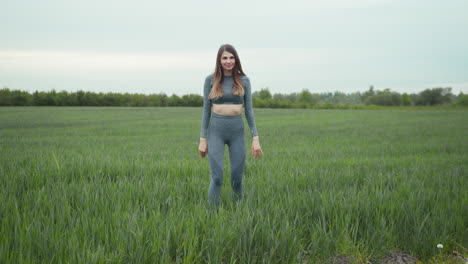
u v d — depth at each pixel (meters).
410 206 3.20
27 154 7.54
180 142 12.91
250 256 2.47
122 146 11.03
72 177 4.85
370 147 10.09
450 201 3.60
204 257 2.45
